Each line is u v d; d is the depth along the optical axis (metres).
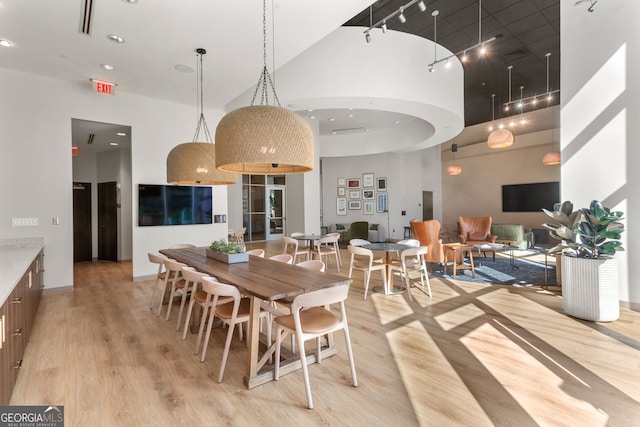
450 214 13.12
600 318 3.41
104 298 4.54
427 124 8.33
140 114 5.54
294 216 9.53
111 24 3.41
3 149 4.42
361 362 2.65
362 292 4.80
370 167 12.05
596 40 3.91
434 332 3.26
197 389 2.28
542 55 6.99
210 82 4.98
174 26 3.48
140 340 3.11
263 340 3.11
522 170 10.80
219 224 6.47
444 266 5.99
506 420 1.91
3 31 3.51
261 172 2.97
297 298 2.07
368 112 8.21
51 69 4.47
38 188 4.66
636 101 3.62
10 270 2.64
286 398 2.17
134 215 5.48
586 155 4.00
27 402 2.12
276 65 4.43
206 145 3.54
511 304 4.12
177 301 4.41
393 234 11.66
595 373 2.43
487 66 7.51
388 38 5.55
